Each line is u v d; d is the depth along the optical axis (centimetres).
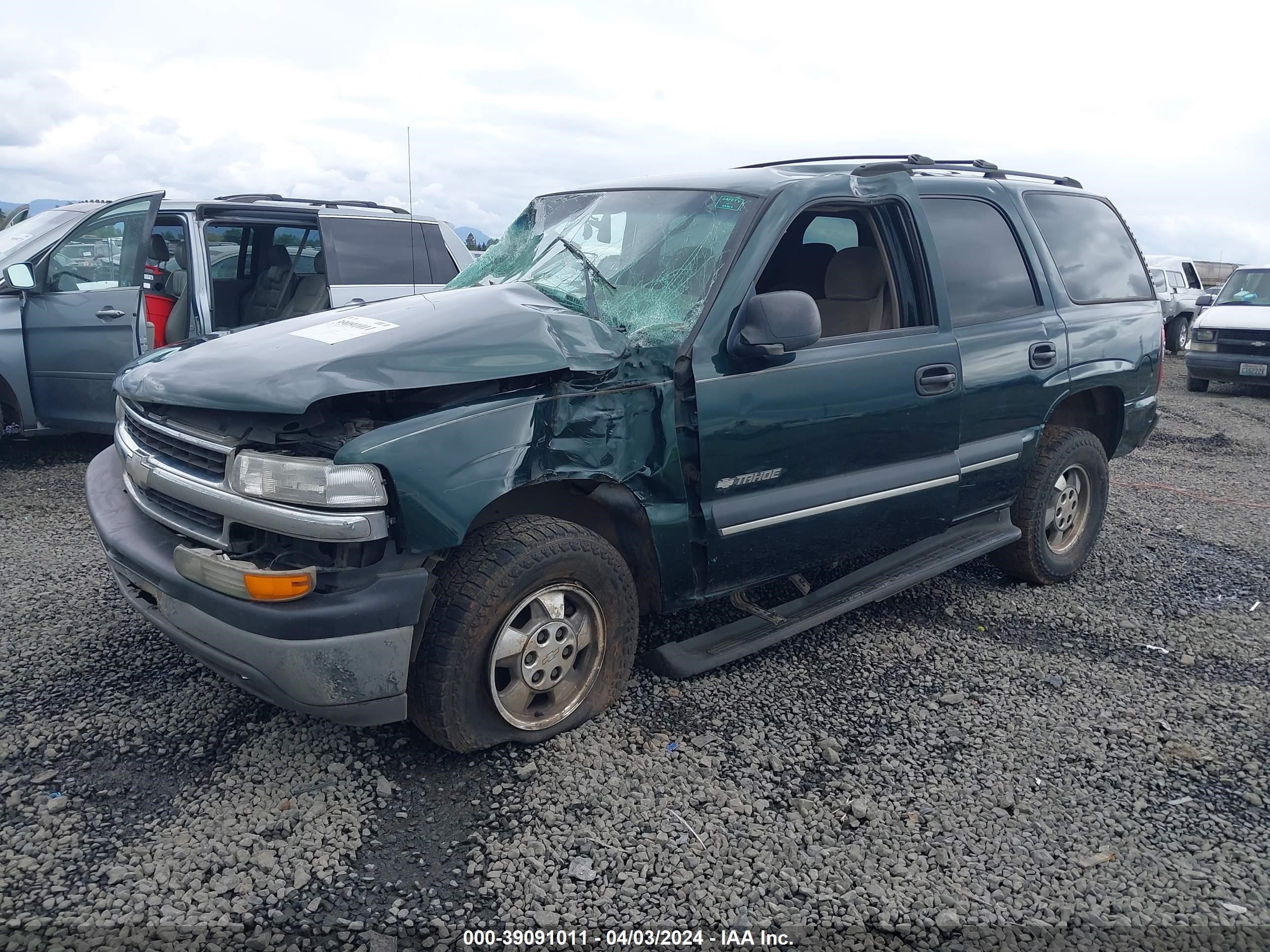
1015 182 475
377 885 246
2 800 274
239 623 263
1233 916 249
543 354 289
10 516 548
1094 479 493
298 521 257
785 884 254
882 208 393
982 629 434
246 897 239
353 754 305
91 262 655
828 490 365
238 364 285
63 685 342
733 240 342
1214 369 1291
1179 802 300
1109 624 445
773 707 351
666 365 317
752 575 357
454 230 797
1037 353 441
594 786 293
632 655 333
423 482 265
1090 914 248
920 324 400
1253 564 539
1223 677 392
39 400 648
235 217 691
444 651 280
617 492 317
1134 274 529
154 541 301
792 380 343
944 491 408
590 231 391
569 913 239
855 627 432
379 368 270
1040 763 320
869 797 296
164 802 277
